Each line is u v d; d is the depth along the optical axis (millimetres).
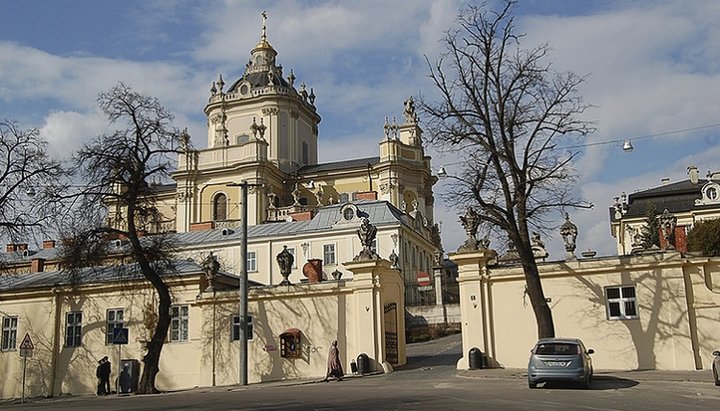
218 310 34219
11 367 37594
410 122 85312
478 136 28766
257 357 33000
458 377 27344
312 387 26797
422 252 72062
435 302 58969
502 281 30188
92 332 36688
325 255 63562
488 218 29062
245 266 32031
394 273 34312
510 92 28766
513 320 29781
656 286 28266
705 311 27734
